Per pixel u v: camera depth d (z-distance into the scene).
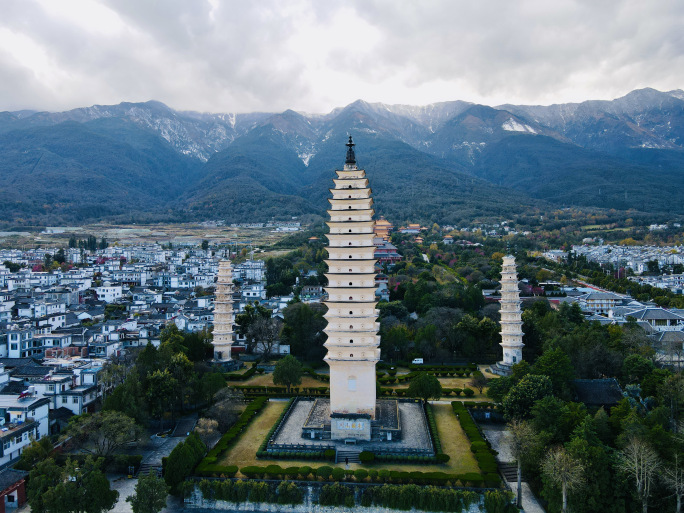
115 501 87.25
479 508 89.75
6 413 106.56
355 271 114.62
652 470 84.25
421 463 101.44
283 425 117.94
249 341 176.38
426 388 126.94
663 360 141.00
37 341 161.25
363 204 115.31
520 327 155.38
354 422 108.88
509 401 114.38
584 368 135.38
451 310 182.50
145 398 117.81
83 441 104.62
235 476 97.12
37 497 83.19
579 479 84.50
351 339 113.31
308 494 93.56
